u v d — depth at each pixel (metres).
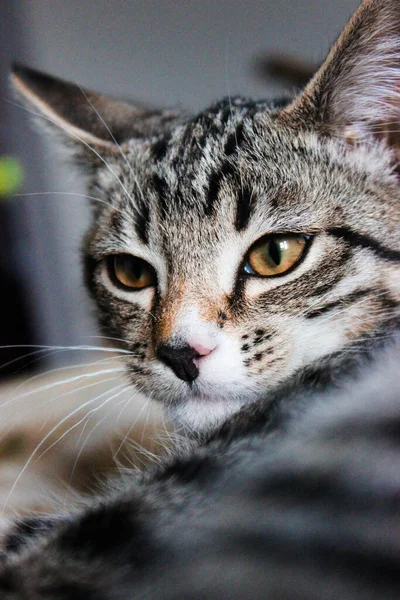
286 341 0.21
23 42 0.35
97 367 0.28
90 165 0.26
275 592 0.14
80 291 0.31
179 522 0.16
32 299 0.36
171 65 0.35
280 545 0.15
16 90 0.27
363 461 0.15
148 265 0.23
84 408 0.26
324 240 0.22
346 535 0.15
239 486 0.16
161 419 0.23
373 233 0.22
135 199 0.24
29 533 0.20
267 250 0.22
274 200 0.22
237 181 0.22
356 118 0.22
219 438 0.18
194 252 0.22
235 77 0.34
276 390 0.19
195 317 0.21
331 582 0.14
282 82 0.33
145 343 0.23
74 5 0.35
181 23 0.34
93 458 0.25
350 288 0.21
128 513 0.17
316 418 0.17
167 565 0.15
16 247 0.37
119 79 0.35
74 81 0.31
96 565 0.16
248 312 0.21
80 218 0.34
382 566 0.14
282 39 0.33
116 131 0.27
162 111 0.30
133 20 0.35
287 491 0.16
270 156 0.23
